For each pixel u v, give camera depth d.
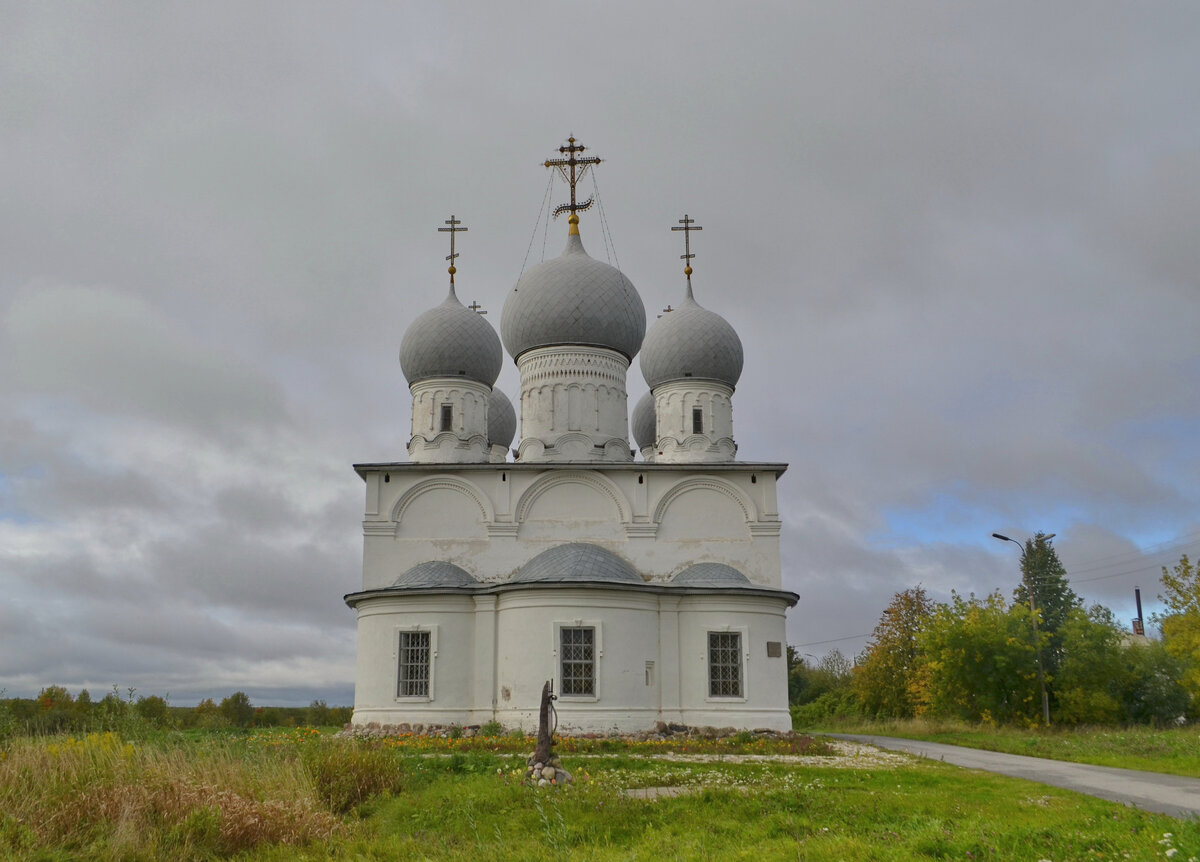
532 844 15.80
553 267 45.62
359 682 37.47
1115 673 51.06
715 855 14.73
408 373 45.59
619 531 40.28
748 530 40.50
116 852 14.77
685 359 44.75
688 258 48.38
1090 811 17.91
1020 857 13.79
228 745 21.84
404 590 36.94
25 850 14.30
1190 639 47.91
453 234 48.53
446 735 34.91
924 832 15.14
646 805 18.61
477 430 45.06
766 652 37.28
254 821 16.47
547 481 40.66
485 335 45.75
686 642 37.09
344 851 15.59
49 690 28.20
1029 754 33.59
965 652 51.06
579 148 48.91
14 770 17.12
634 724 35.16
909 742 39.50
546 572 36.69
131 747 19.27
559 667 35.12
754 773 24.25
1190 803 20.36
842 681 79.06
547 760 21.45
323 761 21.05
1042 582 74.00
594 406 44.53
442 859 14.98
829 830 16.19
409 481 40.53
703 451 43.84
